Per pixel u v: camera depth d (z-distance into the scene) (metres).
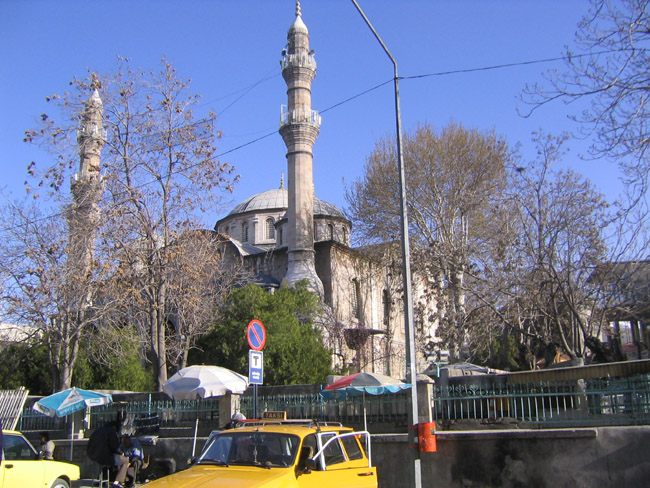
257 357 12.57
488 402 13.55
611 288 25.94
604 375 12.79
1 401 19.89
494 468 11.49
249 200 60.22
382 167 42.50
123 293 23.94
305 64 47.22
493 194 37.72
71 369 23.80
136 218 24.38
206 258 26.81
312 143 46.91
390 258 42.38
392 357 49.66
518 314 26.53
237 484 7.09
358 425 15.34
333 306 45.69
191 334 28.83
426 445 10.36
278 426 8.96
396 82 13.59
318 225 53.25
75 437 18.48
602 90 13.39
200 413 17.38
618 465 10.49
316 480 8.15
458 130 41.16
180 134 25.11
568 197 26.03
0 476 11.09
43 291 23.27
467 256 36.41
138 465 13.87
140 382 30.81
